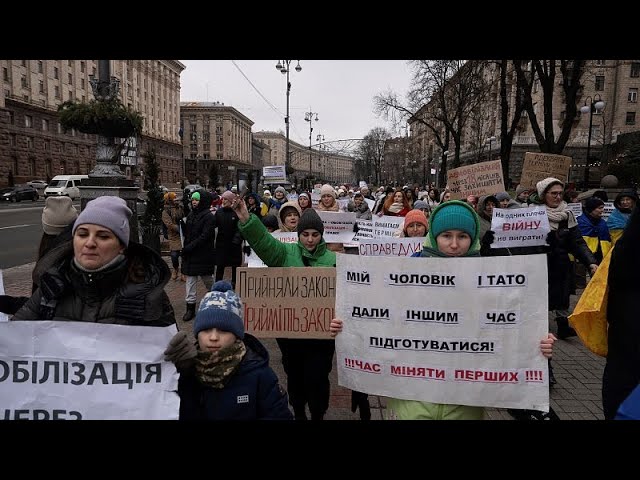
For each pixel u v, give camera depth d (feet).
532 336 7.59
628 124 174.19
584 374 15.98
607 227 21.54
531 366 7.59
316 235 11.59
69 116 28.30
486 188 24.61
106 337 6.75
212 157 375.66
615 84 175.11
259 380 7.07
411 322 8.00
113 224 6.59
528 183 28.19
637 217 6.02
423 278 7.92
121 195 29.48
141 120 30.45
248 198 28.71
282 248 11.55
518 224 16.48
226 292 7.29
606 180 61.11
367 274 8.19
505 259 7.61
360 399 11.54
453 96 107.86
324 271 11.20
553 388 14.83
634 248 5.99
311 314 11.23
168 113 306.96
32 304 7.12
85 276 6.73
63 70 206.39
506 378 7.69
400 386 8.12
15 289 29.71
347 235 22.57
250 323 11.32
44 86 194.39
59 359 6.76
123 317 6.82
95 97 29.37
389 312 8.11
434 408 7.99
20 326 6.71
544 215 16.30
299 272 11.24
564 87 52.85
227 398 6.93
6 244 52.47
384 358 8.17
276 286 11.30
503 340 7.68
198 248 21.90
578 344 18.97
